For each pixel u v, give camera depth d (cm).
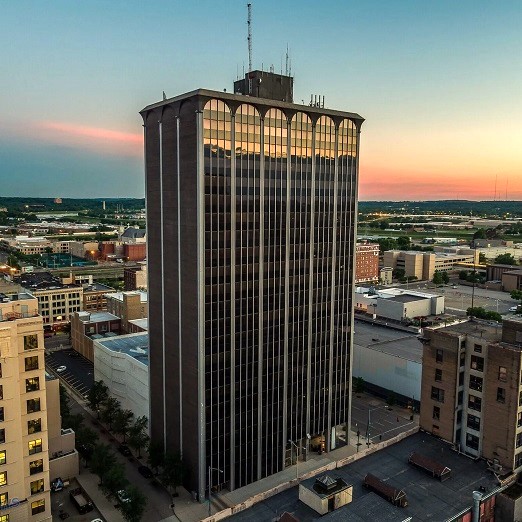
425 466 8031
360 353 15625
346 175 11181
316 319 10856
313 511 6806
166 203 9756
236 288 9456
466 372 8781
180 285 9512
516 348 8206
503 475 8062
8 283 9712
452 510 7062
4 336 7488
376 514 6222
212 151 8906
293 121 10031
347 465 8206
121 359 12750
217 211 9062
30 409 8019
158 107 9631
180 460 9750
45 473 8238
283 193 10012
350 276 11475
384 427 12900
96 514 9238
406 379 14188
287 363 10406
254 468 10106
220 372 9406
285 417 10500
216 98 8812
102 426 12875
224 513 6744
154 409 10894
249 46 10475
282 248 10088
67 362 18375
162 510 9206
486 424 8488
